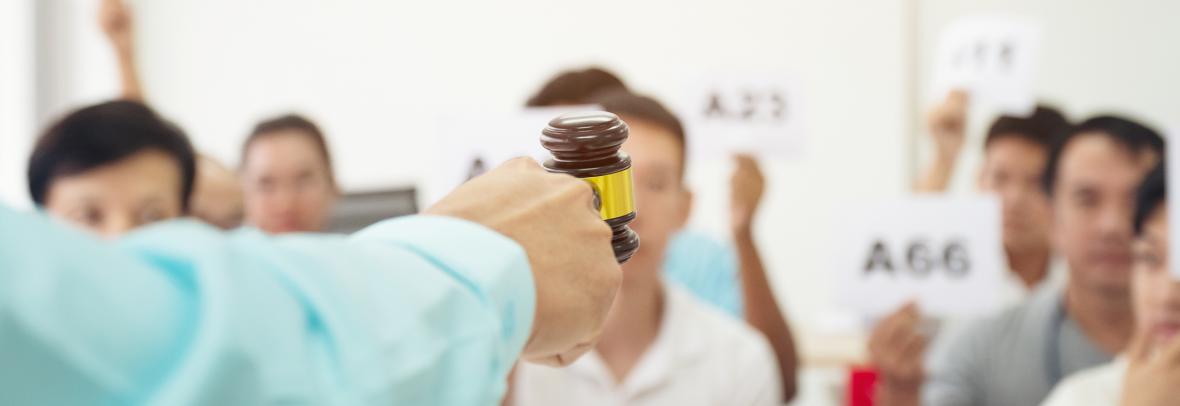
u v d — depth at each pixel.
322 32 3.16
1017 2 2.83
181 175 1.60
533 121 1.25
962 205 1.85
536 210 0.41
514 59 3.10
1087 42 2.80
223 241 0.26
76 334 0.21
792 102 2.04
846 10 2.94
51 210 1.54
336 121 3.17
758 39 2.99
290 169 1.99
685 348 1.33
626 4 3.04
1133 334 1.76
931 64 2.91
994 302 1.84
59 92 3.22
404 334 0.30
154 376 0.23
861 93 2.95
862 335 2.90
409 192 1.92
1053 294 1.84
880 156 2.96
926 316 2.20
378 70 3.15
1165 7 2.74
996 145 2.29
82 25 3.20
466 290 0.34
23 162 3.17
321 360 0.27
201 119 3.22
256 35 3.18
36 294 0.21
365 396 0.27
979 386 1.84
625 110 1.29
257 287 0.26
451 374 0.32
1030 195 2.26
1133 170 1.76
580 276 0.41
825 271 2.99
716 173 3.00
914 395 1.83
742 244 1.93
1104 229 1.76
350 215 1.88
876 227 1.89
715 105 2.05
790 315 3.01
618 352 1.32
